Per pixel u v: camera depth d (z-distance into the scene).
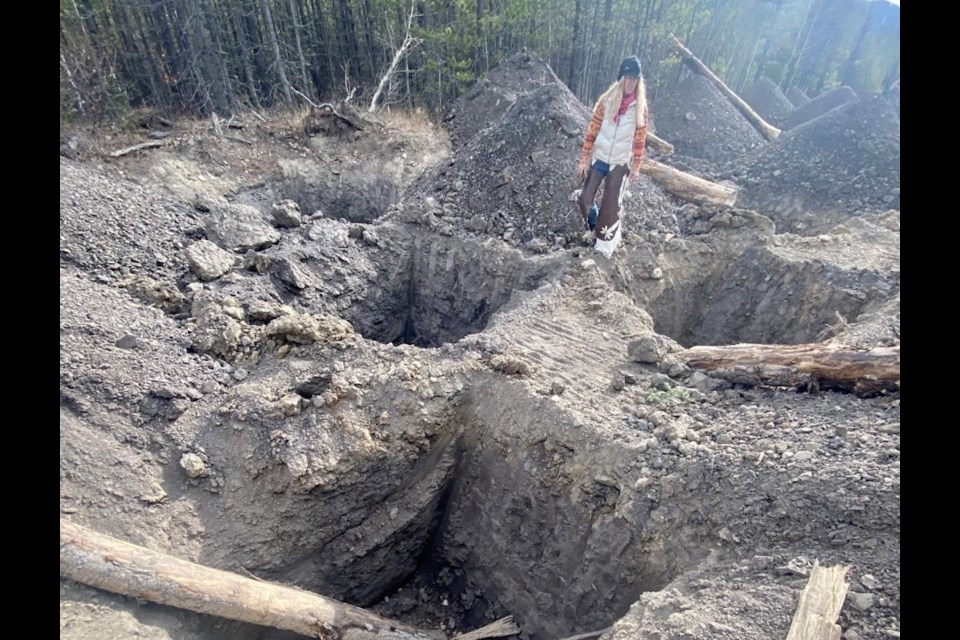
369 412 5.01
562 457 4.84
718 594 3.41
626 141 6.80
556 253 7.98
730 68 23.53
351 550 5.00
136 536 3.90
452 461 5.41
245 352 5.48
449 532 5.70
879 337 5.25
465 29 15.83
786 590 3.28
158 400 4.69
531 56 16.12
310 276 7.42
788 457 4.02
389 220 9.23
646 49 18.52
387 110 15.44
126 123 12.11
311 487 4.51
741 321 7.96
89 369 4.56
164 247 6.82
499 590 5.40
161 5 14.35
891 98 16.84
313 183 12.77
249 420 4.73
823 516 3.61
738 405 5.02
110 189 7.08
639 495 4.29
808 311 7.26
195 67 13.90
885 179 9.43
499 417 5.23
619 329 6.42
